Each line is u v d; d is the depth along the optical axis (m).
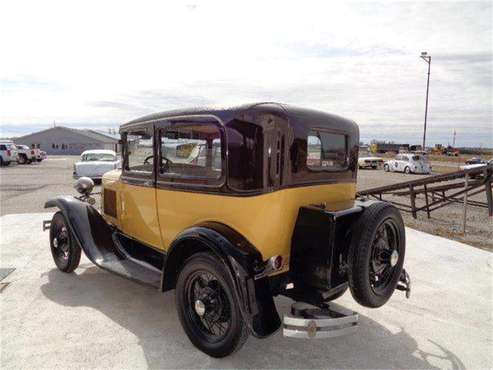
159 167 3.55
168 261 3.10
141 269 3.75
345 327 2.72
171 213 3.48
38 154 37.06
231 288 2.68
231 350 2.79
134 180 3.96
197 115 3.03
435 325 3.60
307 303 2.86
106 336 3.23
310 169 3.03
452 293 4.41
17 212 9.20
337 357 3.00
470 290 4.51
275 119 2.73
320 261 2.71
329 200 3.30
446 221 9.69
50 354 2.94
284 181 2.80
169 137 3.38
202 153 3.07
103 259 4.01
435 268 5.32
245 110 2.75
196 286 3.07
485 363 2.98
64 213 4.36
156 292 4.20
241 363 2.88
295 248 2.86
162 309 3.78
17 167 29.28
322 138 3.23
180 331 3.34
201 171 3.10
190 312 3.10
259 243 2.84
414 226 8.93
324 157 3.28
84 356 2.92
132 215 4.13
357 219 2.82
